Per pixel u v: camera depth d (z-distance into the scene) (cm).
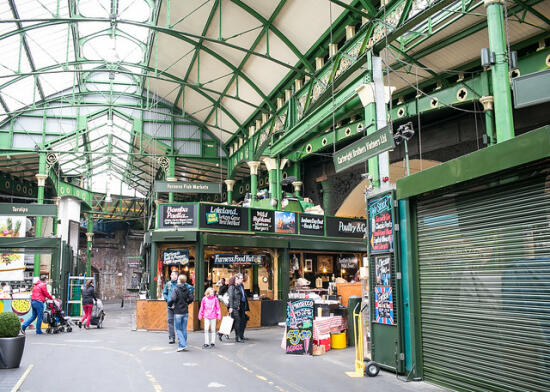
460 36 1393
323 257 2161
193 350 1098
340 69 1574
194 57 2289
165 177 3259
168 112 3039
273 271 1877
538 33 1370
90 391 677
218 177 3434
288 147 2119
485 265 626
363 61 1323
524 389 556
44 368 858
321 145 2155
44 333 1497
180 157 2978
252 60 2128
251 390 684
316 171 2500
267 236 1864
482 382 616
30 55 2438
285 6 1731
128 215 4531
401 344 766
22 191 3284
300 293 1655
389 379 748
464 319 654
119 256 4862
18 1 2008
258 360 955
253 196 2381
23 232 2198
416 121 1916
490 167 586
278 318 1777
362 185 2269
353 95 1336
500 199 610
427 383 716
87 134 3109
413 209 769
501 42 902
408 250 763
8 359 838
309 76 1861
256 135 2488
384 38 1228
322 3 1599
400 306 775
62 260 1833
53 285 1769
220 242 1692
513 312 579
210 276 1886
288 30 1822
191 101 2850
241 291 1301
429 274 731
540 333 541
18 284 2530
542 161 542
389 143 818
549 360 529
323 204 2456
